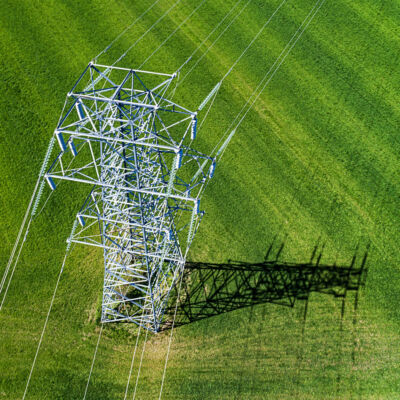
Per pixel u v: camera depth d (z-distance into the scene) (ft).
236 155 106.42
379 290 90.74
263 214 98.58
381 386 81.92
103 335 84.28
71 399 79.10
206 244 94.58
